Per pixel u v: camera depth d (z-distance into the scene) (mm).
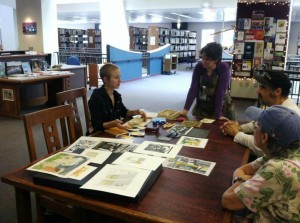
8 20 13695
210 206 1122
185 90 7957
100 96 2117
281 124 1019
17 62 5383
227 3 10047
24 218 1393
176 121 2307
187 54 18031
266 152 1103
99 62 10547
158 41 13742
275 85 1704
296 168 994
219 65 2447
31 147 1682
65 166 1379
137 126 2100
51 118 1854
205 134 1968
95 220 1399
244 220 1236
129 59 9375
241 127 1980
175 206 1117
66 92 2260
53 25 9688
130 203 1125
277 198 1008
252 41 6375
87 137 1854
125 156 1512
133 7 11164
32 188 1261
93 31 15094
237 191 1066
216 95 2486
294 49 17000
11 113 4961
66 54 10758
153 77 10789
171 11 12547
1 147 3582
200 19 17406
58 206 1607
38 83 5500
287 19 6059
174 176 1359
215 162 1526
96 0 11562
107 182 1212
